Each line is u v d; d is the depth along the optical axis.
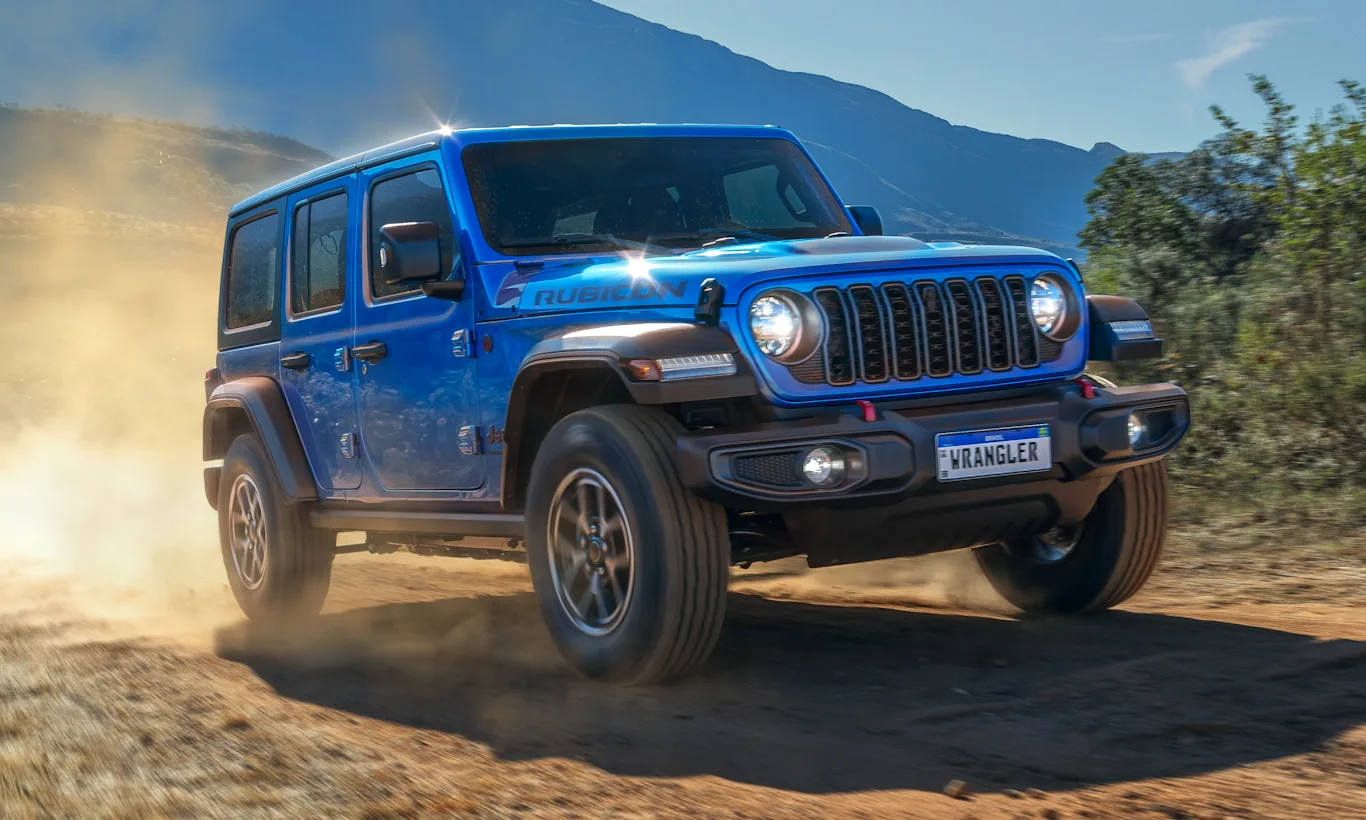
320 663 5.27
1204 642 4.57
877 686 4.26
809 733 3.74
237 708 4.41
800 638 5.20
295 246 6.45
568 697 4.35
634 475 4.21
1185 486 8.12
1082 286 4.79
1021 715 3.79
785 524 4.41
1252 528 6.95
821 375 4.29
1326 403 8.03
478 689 4.59
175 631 6.31
